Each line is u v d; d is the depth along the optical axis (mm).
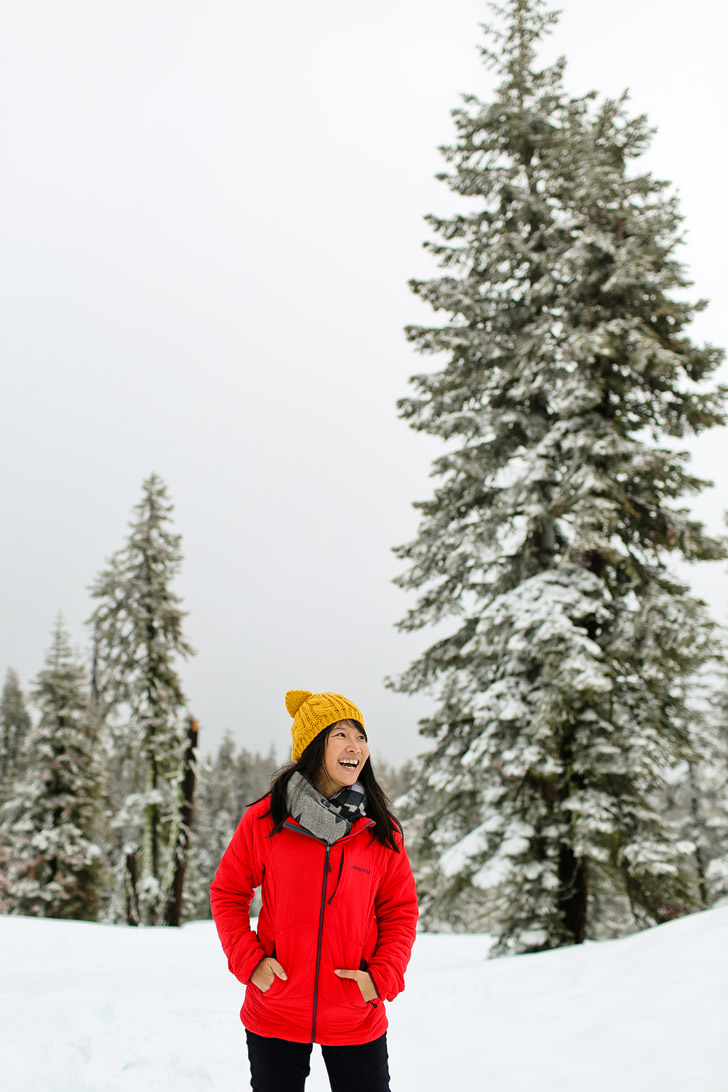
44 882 24562
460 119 14148
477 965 8633
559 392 11961
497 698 11133
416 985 7387
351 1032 2383
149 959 9602
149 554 23797
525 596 11094
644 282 11539
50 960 9141
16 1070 3816
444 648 12984
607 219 12273
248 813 2629
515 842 10445
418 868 12297
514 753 10461
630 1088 3270
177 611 23594
